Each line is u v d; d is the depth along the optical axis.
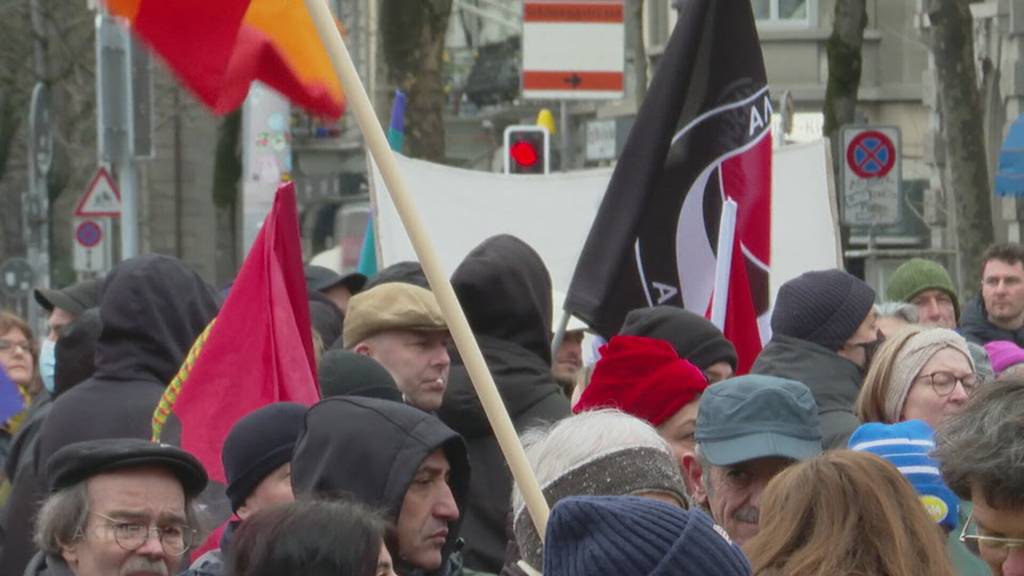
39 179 62.12
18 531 14.45
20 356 22.17
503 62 101.81
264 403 13.86
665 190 16.86
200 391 13.84
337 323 18.52
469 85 104.50
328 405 11.15
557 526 7.70
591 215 23.52
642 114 16.89
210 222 106.56
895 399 13.93
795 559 9.35
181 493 11.35
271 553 8.88
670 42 16.91
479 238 23.33
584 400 13.34
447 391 14.70
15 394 19.81
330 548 8.88
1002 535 9.27
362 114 10.28
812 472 9.52
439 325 14.26
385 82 40.22
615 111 79.00
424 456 10.84
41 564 11.91
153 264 14.77
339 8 103.94
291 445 11.66
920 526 9.40
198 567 11.52
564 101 46.03
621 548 7.57
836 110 42.53
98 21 41.44
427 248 10.14
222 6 12.67
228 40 12.74
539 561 10.10
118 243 93.06
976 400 9.48
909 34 75.25
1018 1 63.97
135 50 41.66
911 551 9.33
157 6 12.62
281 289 13.99
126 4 12.61
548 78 34.34
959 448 9.34
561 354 18.00
